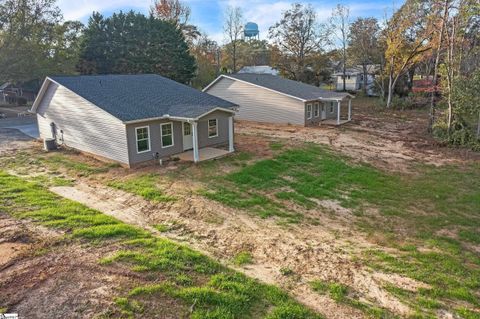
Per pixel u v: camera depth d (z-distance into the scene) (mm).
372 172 15312
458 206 11617
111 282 6227
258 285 6527
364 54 48062
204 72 53750
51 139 19109
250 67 61938
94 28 41656
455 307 6184
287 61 49281
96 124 16734
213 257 7785
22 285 6070
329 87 64062
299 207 11188
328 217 10500
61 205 10508
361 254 8180
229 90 30781
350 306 6094
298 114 27344
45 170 15203
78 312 5387
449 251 8453
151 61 43031
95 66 41812
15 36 36219
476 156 18375
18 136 23203
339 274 7227
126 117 15266
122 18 42781
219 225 9664
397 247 8641
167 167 15547
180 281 6371
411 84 47000
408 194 12695
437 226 10039
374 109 38375
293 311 5699
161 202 11297
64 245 7672
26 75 37438
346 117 32750
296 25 47750
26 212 9672
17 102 44688
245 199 11688
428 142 21672
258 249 8289
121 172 14891
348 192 12727
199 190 12438
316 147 19797
